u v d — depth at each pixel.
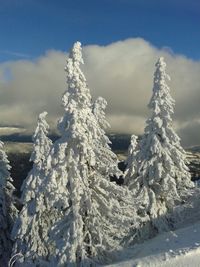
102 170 27.81
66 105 26.77
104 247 27.02
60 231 27.11
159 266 21.12
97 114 36.12
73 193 26.59
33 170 35.31
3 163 42.69
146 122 39.62
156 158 38.59
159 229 38.09
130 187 39.62
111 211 27.69
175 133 39.19
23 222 34.06
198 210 42.69
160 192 38.78
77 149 27.00
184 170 40.34
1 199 41.38
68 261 26.22
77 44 27.08
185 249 22.67
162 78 39.28
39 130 36.56
